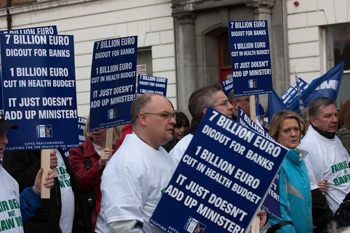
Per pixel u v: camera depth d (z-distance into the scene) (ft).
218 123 10.03
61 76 12.99
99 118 15.25
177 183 9.98
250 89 16.75
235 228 9.82
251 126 12.42
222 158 9.95
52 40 12.94
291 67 41.37
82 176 15.61
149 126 11.34
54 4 54.90
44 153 12.63
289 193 13.79
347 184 16.10
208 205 9.91
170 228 9.90
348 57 39.73
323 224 14.93
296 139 14.38
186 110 46.50
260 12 41.39
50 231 12.89
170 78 47.93
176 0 45.98
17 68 12.69
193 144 10.04
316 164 15.76
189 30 46.19
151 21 48.91
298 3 40.68
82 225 14.71
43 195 12.41
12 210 11.65
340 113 18.54
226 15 44.04
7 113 12.57
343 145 17.87
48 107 12.82
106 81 15.38
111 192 10.78
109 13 51.70
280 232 13.20
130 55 15.83
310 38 40.40
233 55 16.62
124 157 11.03
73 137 12.96
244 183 9.87
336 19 39.37
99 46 15.17
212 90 14.11
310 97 23.16
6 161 13.98
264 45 17.03
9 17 58.29
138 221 10.67
